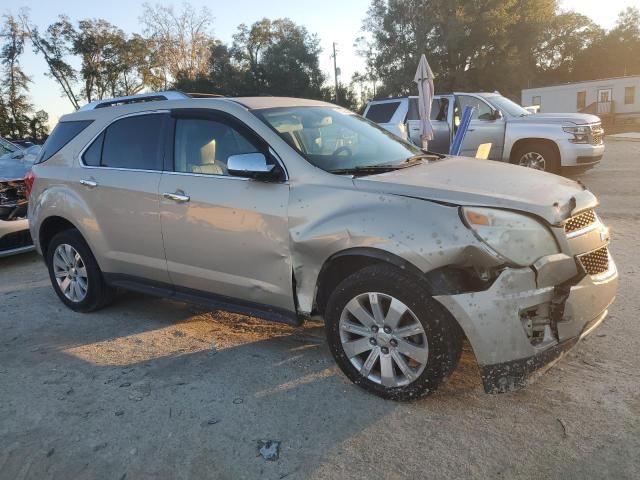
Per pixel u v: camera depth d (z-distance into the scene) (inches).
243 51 2327.8
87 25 2138.3
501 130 438.3
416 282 120.4
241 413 129.6
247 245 147.3
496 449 111.3
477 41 1715.1
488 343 114.3
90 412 133.7
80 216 191.0
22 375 155.7
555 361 119.5
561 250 120.0
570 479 101.7
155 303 212.7
